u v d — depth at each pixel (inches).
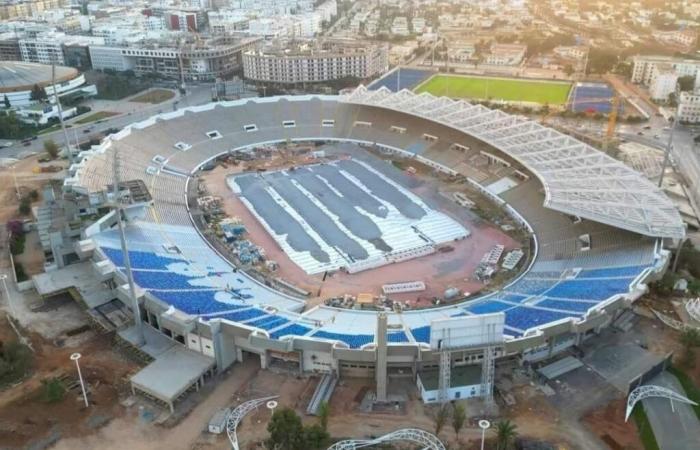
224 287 4800.7
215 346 3873.0
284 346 3713.1
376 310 4621.1
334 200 6752.0
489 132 6978.4
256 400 3693.4
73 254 5226.4
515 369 3959.2
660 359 4052.7
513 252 5516.7
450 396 3663.9
